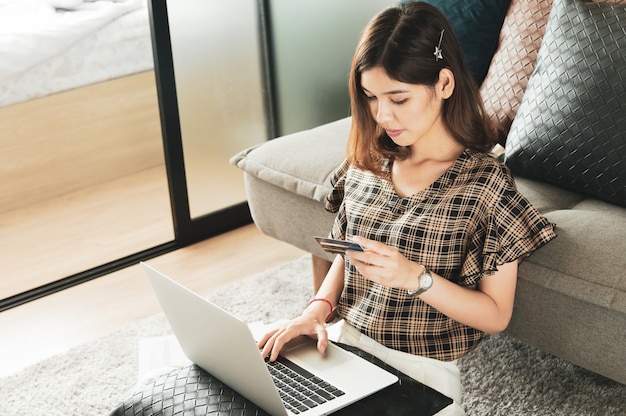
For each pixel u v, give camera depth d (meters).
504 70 2.23
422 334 1.52
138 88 3.68
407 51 1.37
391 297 1.52
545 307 1.78
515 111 2.21
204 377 1.43
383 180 1.57
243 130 3.05
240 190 3.08
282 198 2.32
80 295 2.65
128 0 3.71
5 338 2.44
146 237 3.06
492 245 1.44
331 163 2.23
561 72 1.99
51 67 3.44
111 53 3.59
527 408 1.92
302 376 1.42
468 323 1.46
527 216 1.46
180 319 1.38
